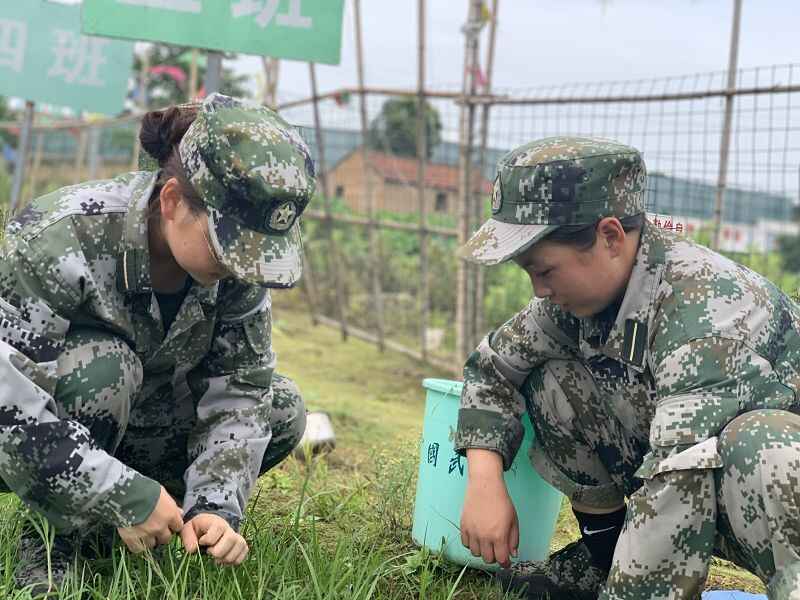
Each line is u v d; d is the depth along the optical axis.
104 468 2.14
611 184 2.18
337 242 9.42
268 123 2.11
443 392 2.75
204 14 3.90
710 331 2.10
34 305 2.18
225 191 2.05
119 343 2.31
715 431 2.06
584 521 2.64
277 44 3.97
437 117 8.40
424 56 6.36
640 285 2.23
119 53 6.59
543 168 2.17
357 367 6.73
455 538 2.74
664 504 2.06
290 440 2.80
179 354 2.44
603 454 2.53
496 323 6.91
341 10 4.01
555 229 2.17
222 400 2.50
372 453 3.87
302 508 3.09
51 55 6.47
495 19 5.77
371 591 2.32
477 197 5.87
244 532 2.64
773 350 2.16
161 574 2.19
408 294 8.72
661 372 2.14
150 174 2.33
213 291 2.34
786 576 1.96
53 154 17.59
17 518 2.47
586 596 2.70
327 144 8.63
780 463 1.95
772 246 7.51
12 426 2.10
